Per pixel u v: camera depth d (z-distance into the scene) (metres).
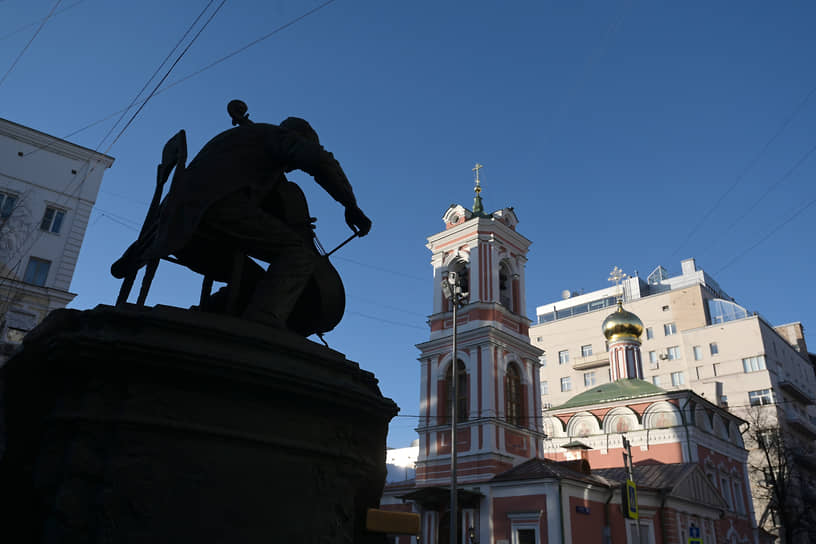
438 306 33.47
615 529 26.19
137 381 2.58
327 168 3.49
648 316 64.00
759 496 48.53
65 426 2.51
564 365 67.44
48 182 26.56
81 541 2.31
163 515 2.45
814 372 69.44
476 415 28.81
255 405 2.80
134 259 3.62
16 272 23.98
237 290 3.40
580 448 30.52
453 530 18.81
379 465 3.46
